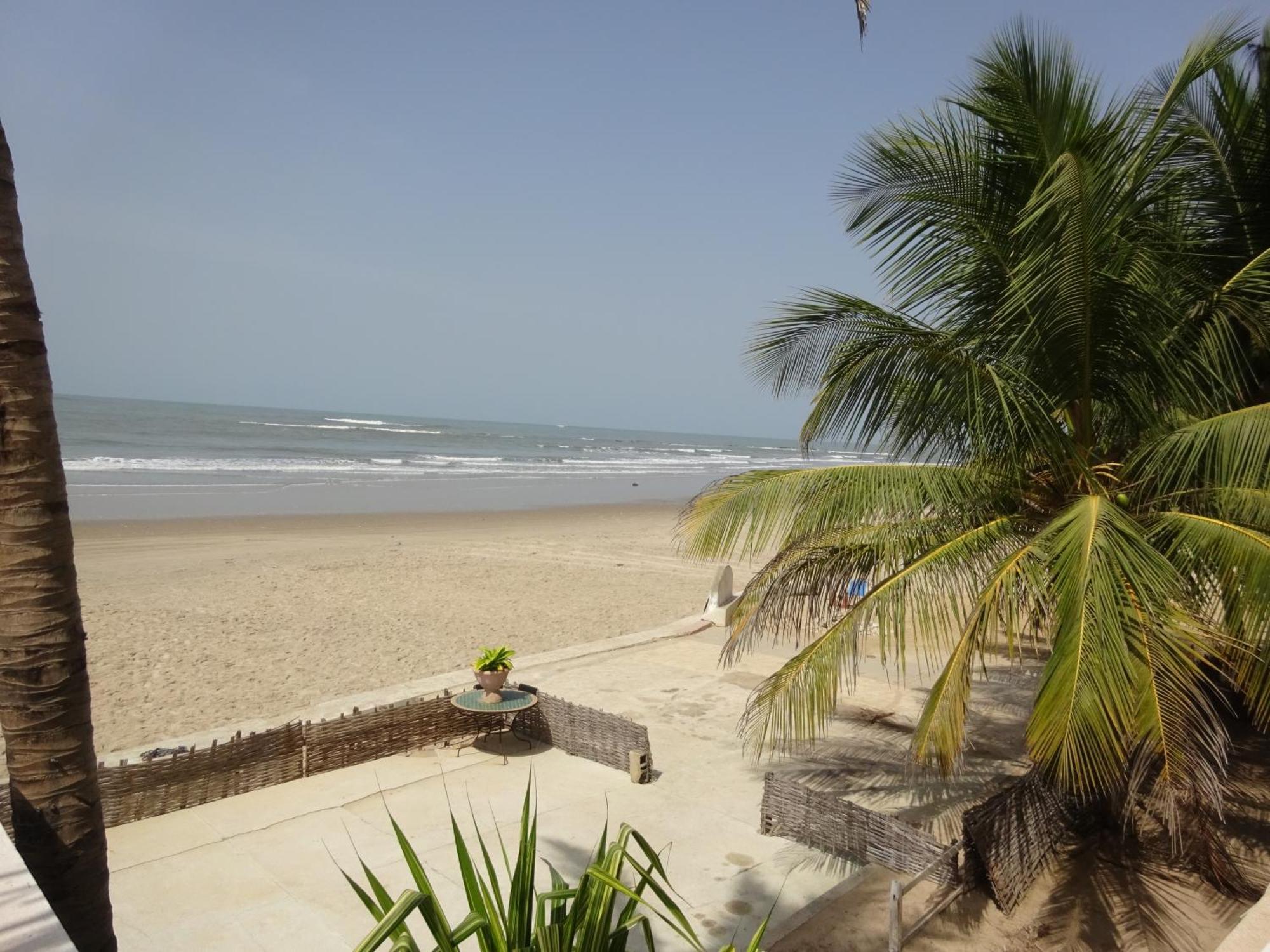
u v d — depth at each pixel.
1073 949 4.66
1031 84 5.25
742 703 9.22
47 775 2.79
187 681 9.90
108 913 2.99
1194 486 5.67
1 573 2.73
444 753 7.59
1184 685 4.37
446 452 64.31
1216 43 5.26
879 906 5.05
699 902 5.25
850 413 5.84
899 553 5.87
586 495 38.91
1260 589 4.42
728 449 118.00
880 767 7.41
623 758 7.27
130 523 22.64
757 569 20.20
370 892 5.27
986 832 5.21
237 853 5.74
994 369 5.60
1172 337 5.70
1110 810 5.80
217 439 60.97
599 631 13.13
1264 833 5.79
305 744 7.01
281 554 19.33
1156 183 6.04
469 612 14.19
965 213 5.85
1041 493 6.16
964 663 5.01
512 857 5.76
